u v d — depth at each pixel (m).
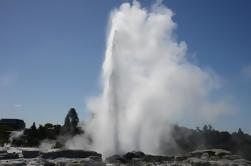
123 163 47.62
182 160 50.88
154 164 46.47
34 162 41.62
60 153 47.34
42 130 103.62
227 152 54.78
